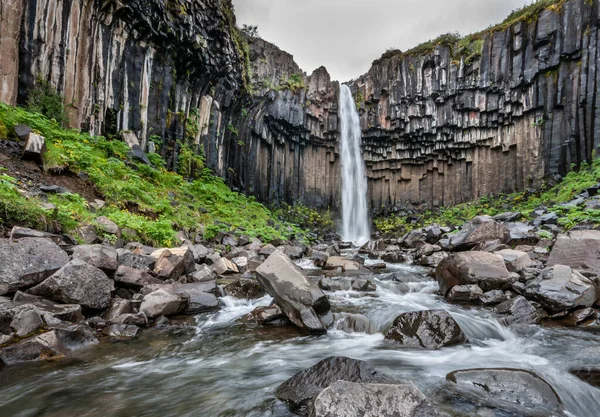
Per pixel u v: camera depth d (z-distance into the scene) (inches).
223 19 790.5
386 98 1241.4
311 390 119.9
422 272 414.9
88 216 314.5
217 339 194.2
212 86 823.1
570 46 866.1
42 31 465.7
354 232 1264.8
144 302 218.7
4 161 329.1
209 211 603.5
